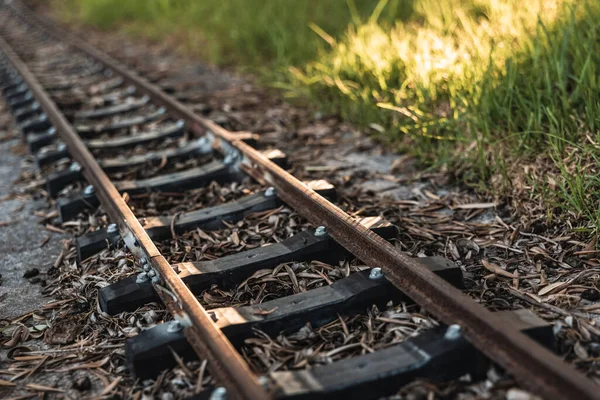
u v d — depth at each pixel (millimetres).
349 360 938
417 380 918
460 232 1233
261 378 911
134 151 1652
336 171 1498
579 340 978
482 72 1486
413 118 1540
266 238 1229
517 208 1272
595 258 1135
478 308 940
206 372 958
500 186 1339
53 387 993
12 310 1142
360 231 1117
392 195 1386
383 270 1066
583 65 1421
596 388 824
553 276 1114
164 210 1365
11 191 1536
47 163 1617
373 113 1673
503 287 1092
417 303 1007
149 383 974
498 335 906
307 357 984
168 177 1437
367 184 1438
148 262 1126
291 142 1658
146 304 1094
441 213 1312
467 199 1341
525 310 965
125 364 1009
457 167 1440
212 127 1600
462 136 1466
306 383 906
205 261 1146
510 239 1203
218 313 1020
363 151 1590
